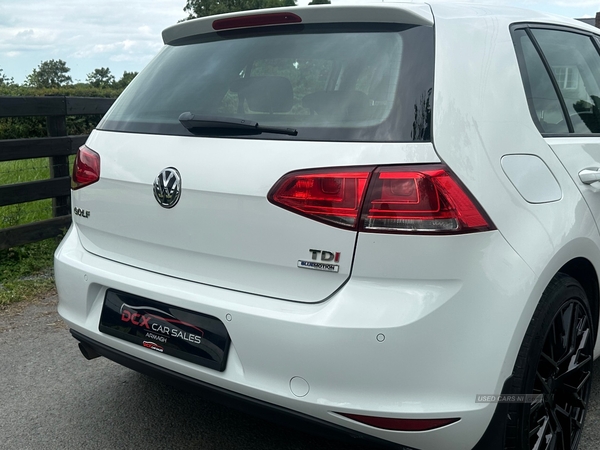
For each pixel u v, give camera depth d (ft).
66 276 8.37
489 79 7.07
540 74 8.18
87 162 8.38
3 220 19.21
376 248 6.05
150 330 7.43
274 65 7.39
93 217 8.30
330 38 7.28
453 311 6.02
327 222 6.19
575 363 7.84
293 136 6.59
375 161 6.14
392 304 5.98
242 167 6.68
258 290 6.72
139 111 8.21
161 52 9.07
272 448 8.60
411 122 6.30
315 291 6.36
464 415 6.15
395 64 6.70
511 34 7.94
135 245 7.83
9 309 13.88
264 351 6.41
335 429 6.25
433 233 5.98
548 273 6.81
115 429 9.05
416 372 5.98
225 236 6.84
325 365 6.09
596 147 8.64
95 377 10.73
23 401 9.82
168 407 9.73
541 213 6.95
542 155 7.41
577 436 8.22
